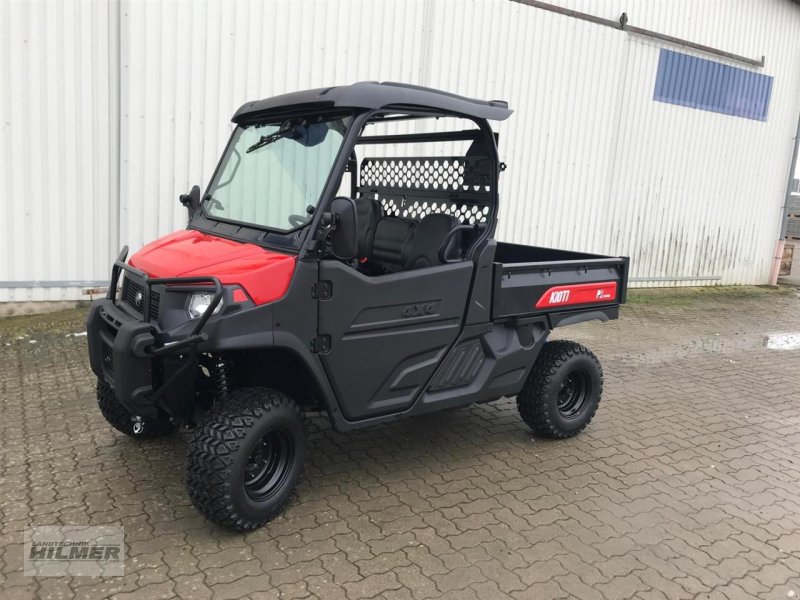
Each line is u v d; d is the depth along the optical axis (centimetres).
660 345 763
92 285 682
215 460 298
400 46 790
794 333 881
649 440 473
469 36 838
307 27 726
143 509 335
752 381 640
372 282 337
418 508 355
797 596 301
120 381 295
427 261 389
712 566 320
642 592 296
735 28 1119
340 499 359
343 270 326
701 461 441
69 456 387
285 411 321
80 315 663
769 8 1151
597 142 991
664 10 1022
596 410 500
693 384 618
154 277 318
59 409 454
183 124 686
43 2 613
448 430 466
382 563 304
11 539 304
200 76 684
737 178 1192
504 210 927
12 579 277
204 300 298
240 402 312
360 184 504
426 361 372
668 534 346
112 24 642
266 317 303
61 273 667
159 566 291
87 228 670
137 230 686
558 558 317
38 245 653
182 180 696
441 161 419
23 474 364
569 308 441
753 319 964
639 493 390
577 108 958
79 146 652
